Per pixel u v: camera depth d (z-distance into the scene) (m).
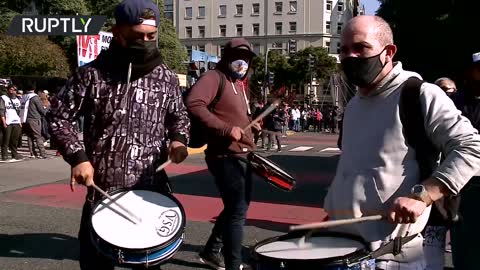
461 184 2.39
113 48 3.26
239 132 4.26
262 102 12.51
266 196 9.41
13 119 13.70
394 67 2.65
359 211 2.66
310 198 9.33
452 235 4.41
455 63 23.72
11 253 5.84
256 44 89.06
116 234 3.00
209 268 5.35
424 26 24.30
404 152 2.58
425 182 2.43
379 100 2.65
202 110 4.35
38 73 30.19
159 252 2.99
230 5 90.62
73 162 3.14
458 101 4.48
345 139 2.80
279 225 7.29
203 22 92.25
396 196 2.58
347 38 2.63
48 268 5.39
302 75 61.81
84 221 3.33
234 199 4.53
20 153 15.61
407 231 2.61
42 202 8.69
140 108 3.23
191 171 12.67
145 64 3.23
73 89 3.24
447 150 2.47
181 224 3.10
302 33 86.25
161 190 3.31
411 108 2.56
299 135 31.33
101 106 3.22
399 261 2.63
